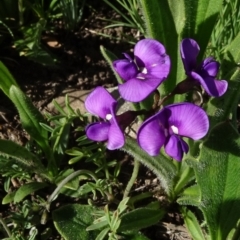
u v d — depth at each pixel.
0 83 0.11
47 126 0.11
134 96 0.08
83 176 0.11
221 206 0.10
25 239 0.10
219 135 0.09
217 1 0.10
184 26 0.10
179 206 0.11
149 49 0.08
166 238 0.11
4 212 0.11
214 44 0.13
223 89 0.08
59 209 0.11
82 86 0.13
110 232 0.10
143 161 0.10
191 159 0.09
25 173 0.11
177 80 0.10
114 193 0.12
